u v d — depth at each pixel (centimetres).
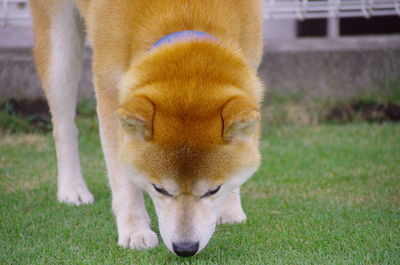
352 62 906
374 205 531
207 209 398
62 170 573
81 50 575
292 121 862
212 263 407
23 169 666
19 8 884
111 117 464
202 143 377
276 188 598
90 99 862
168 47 407
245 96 385
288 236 459
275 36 1105
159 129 378
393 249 426
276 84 903
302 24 1098
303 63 904
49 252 436
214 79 393
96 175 650
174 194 388
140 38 432
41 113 846
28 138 788
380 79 907
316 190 586
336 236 455
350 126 838
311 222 490
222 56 407
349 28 1128
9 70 852
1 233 476
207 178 385
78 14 561
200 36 414
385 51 907
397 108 883
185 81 388
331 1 855
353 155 704
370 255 416
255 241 450
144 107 370
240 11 459
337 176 628
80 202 558
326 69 905
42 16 558
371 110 888
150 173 390
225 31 434
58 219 512
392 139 769
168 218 392
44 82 571
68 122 575
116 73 452
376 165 664
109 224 495
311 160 691
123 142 412
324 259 411
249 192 589
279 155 715
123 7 451
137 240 444
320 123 865
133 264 410
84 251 438
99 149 752
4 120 815
